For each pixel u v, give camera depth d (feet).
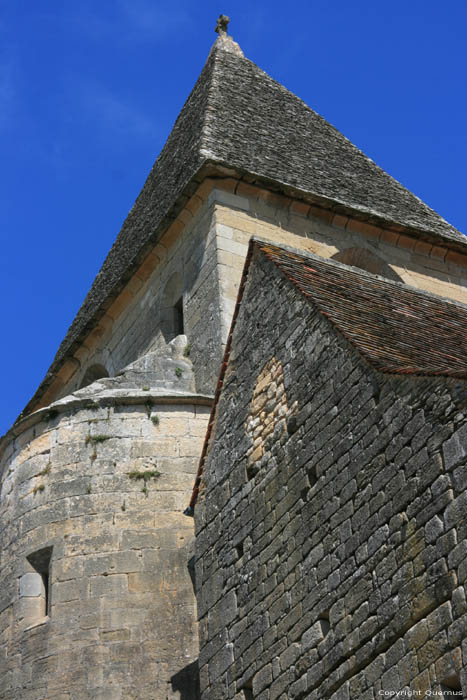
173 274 78.48
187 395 64.13
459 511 37.63
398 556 39.47
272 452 48.24
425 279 82.12
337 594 41.78
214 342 70.18
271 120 90.38
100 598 57.26
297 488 45.75
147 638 56.13
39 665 56.34
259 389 50.72
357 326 47.11
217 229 74.49
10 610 59.57
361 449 42.70
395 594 39.14
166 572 58.08
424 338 48.26
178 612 56.95
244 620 46.62
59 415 64.13
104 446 62.13
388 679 38.47
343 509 42.75
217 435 52.90
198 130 85.05
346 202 80.84
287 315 50.29
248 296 53.83
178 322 78.18
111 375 84.43
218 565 49.44
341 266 55.72
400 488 40.24
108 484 60.80
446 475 38.47
